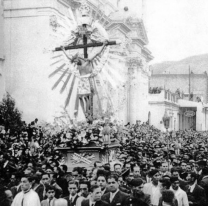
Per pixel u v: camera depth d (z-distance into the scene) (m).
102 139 15.34
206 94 84.12
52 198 9.25
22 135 22.20
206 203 11.38
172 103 64.06
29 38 32.06
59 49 16.42
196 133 51.12
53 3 31.67
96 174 10.58
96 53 15.92
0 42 32.16
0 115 29.20
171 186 10.44
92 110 16.08
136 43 52.16
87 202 9.01
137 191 8.95
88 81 16.05
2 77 32.19
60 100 29.12
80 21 16.14
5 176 15.06
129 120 52.81
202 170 13.57
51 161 15.16
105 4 45.19
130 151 19.06
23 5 32.19
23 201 8.69
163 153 21.64
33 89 31.81
